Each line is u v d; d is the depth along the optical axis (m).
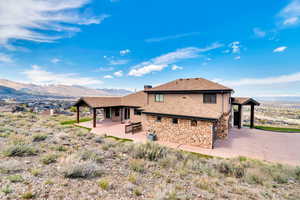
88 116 26.50
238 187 4.65
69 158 4.93
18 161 4.55
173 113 12.02
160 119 12.72
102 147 7.75
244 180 5.46
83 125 17.81
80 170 4.09
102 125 17.97
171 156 7.10
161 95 16.22
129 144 8.55
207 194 3.98
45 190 3.15
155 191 3.67
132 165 5.50
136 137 13.05
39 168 4.23
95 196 3.19
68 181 3.70
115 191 3.52
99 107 16.98
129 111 20.48
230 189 4.51
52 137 8.82
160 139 12.63
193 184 4.59
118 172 4.84
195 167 6.29
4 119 13.66
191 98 14.28
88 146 7.88
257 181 5.42
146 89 17.08
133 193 3.52
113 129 15.94
